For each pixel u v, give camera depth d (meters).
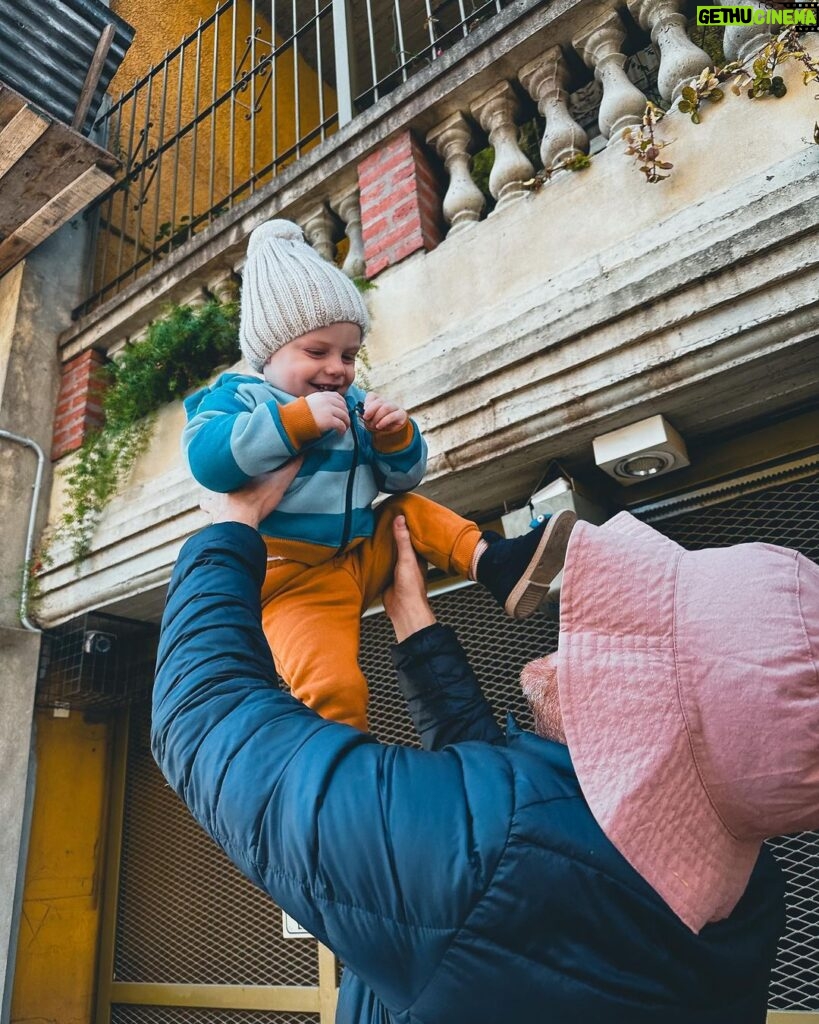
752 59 2.33
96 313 4.43
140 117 5.50
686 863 0.59
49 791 4.12
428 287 2.96
